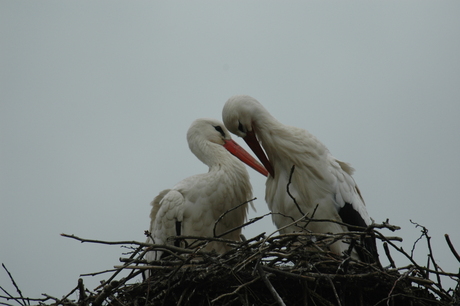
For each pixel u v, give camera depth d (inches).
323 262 416.8
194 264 434.3
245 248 418.0
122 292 434.6
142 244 421.1
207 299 423.8
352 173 499.2
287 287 423.2
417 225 414.6
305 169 481.4
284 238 404.5
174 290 429.1
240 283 420.5
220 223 547.2
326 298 424.5
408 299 424.5
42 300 436.1
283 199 486.9
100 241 414.3
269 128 493.4
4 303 433.4
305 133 490.3
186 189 544.4
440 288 414.3
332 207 475.5
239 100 501.0
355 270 425.4
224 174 552.7
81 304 416.2
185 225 537.3
